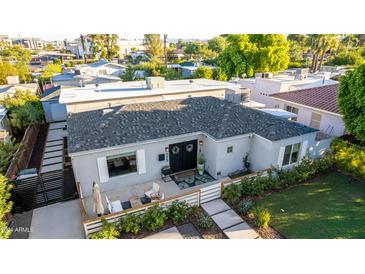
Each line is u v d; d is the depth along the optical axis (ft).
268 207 40.50
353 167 47.88
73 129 47.39
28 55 295.89
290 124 53.78
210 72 138.00
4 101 78.13
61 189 45.21
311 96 75.25
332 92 73.92
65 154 62.69
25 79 160.35
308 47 249.96
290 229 35.55
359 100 47.70
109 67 162.61
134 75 147.43
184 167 53.01
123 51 346.95
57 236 35.14
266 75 99.30
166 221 37.50
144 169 47.88
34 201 41.68
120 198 43.73
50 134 77.41
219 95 80.69
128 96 65.57
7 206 34.65
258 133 49.49
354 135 55.67
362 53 192.24
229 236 34.19
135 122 49.24
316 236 34.17
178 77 144.66
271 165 46.60
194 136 51.29
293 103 75.36
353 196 43.32
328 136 64.59
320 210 39.70
